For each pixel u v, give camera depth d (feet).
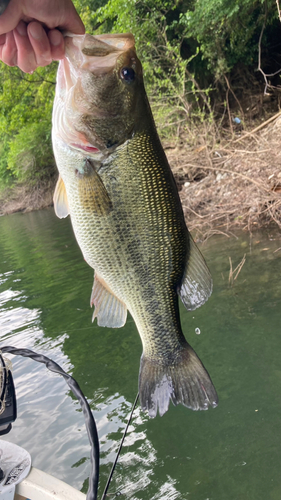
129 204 1.40
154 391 1.54
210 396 1.51
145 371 1.56
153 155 1.42
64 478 2.34
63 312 4.80
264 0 9.61
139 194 1.41
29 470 1.50
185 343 1.58
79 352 3.75
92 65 1.32
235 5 9.64
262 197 6.10
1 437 2.76
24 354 1.33
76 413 2.90
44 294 5.68
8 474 1.48
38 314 4.92
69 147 1.36
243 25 10.29
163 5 11.91
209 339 3.46
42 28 1.14
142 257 1.45
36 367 3.63
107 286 1.48
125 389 3.07
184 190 8.41
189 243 1.54
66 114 1.33
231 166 7.68
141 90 1.40
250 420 2.55
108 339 3.92
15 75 13.41
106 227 1.40
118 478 2.28
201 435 2.51
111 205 1.39
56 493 1.40
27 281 6.56
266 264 4.54
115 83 1.34
